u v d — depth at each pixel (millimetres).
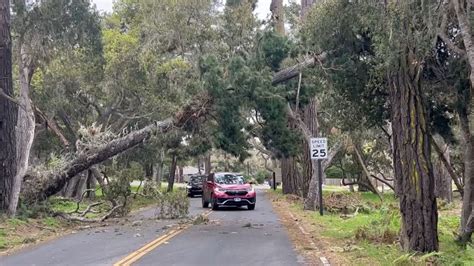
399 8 12055
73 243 15297
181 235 16906
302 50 21547
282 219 22562
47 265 11430
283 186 43750
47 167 24422
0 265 11578
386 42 12508
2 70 20000
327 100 19594
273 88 20984
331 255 12617
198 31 29062
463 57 13258
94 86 32312
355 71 16234
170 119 23531
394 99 12914
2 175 19922
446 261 11773
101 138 23953
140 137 23750
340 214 25266
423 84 15289
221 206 28453
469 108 15945
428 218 12430
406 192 12633
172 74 30844
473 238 16359
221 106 20672
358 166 42906
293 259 12031
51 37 21531
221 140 21094
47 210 21688
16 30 20641
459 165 35844
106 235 17250
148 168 52000
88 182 38688
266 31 22641
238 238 16078
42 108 31812
